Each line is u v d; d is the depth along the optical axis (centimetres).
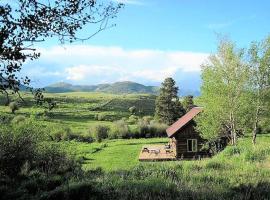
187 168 1752
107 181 1387
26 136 1908
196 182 1388
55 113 12412
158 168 1686
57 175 1644
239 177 1419
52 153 1964
